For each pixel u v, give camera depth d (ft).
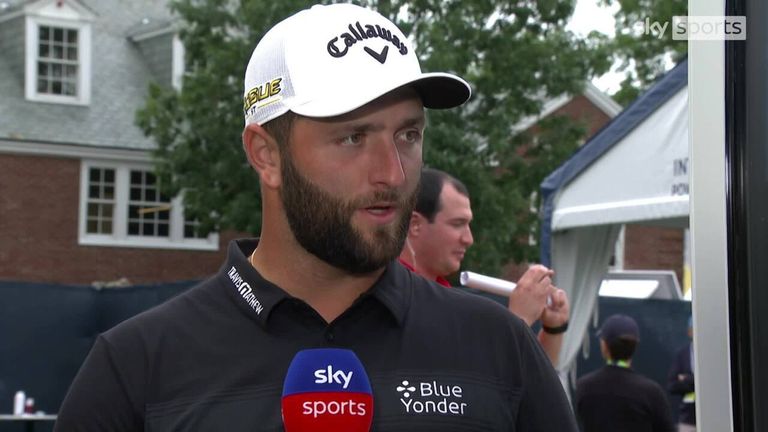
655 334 35.09
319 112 5.74
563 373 26.94
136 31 85.87
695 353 6.25
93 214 78.02
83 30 82.02
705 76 6.47
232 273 6.24
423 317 6.22
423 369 6.02
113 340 6.11
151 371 5.97
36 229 75.56
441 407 5.89
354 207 5.80
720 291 6.25
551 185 25.99
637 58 66.49
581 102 89.04
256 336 6.01
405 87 5.96
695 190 6.39
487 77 62.90
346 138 5.83
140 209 79.20
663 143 22.65
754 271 6.20
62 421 5.98
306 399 5.66
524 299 11.84
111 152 77.77
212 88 62.64
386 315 6.13
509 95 65.26
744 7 6.46
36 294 43.45
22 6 80.48
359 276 6.12
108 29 85.76
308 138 5.85
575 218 25.41
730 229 6.28
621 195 23.97
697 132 6.44
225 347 5.99
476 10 62.18
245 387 5.87
